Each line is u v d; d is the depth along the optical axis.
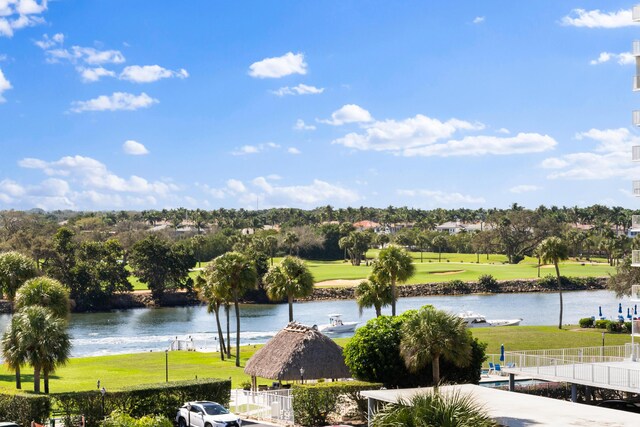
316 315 154.50
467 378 53.28
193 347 98.94
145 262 189.00
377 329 52.34
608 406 49.34
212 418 43.16
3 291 71.50
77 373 73.06
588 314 147.12
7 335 50.31
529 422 36.47
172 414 48.09
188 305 191.75
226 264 84.38
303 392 48.44
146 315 164.75
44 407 44.19
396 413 24.94
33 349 49.44
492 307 163.88
